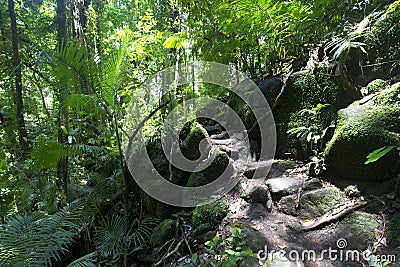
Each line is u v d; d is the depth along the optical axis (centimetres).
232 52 313
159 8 440
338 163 188
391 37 221
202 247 177
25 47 347
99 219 253
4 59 323
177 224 204
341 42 214
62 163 290
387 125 173
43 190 278
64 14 322
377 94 199
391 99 185
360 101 203
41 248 182
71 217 221
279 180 210
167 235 202
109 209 257
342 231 153
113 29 482
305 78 252
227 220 186
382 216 151
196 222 198
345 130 184
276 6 262
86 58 221
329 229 158
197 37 318
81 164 358
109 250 215
